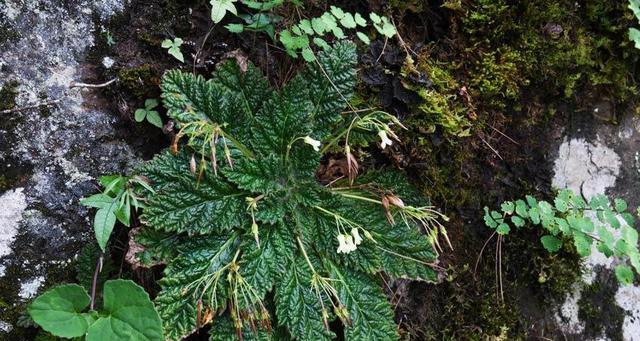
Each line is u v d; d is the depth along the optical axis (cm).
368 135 51
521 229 59
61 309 42
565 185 61
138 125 48
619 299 63
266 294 48
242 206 47
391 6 55
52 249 46
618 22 60
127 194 45
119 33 48
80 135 47
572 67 59
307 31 49
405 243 50
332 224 49
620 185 63
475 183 57
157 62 49
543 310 60
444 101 54
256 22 50
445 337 56
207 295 45
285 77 53
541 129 59
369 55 54
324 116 49
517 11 57
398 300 55
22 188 45
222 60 49
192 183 46
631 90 62
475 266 57
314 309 47
